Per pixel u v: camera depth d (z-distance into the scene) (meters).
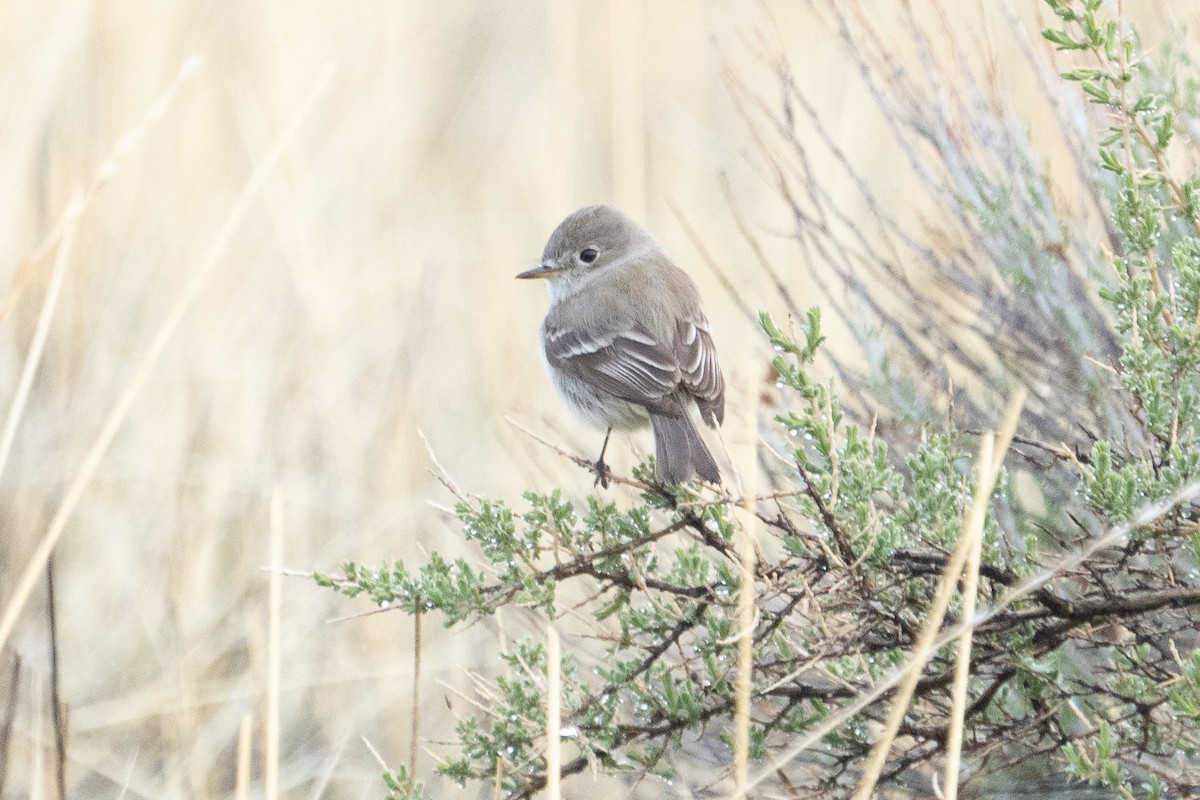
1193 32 10.78
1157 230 7.84
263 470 12.25
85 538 11.55
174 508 11.65
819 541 7.30
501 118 17.89
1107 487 7.01
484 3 19.45
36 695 9.57
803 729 7.64
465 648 10.80
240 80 16.17
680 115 16.95
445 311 14.84
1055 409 9.30
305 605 11.26
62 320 12.27
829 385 7.35
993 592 7.30
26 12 15.86
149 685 10.76
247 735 7.36
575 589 10.85
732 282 14.81
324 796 10.11
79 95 14.28
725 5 19.69
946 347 9.78
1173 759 8.14
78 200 8.52
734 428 10.34
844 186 13.80
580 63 18.42
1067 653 8.52
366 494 12.38
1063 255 9.55
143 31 15.57
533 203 16.08
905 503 7.62
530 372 14.37
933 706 7.91
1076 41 7.70
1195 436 7.62
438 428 13.49
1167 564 7.26
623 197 14.15
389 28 17.02
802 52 17.12
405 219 15.72
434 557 7.52
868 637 7.54
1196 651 6.58
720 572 7.57
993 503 8.71
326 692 10.76
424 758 10.19
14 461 11.40
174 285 13.92
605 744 7.42
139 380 8.18
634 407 10.34
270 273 14.09
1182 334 7.36
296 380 12.93
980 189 9.82
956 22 12.94
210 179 15.47
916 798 8.27
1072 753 6.80
